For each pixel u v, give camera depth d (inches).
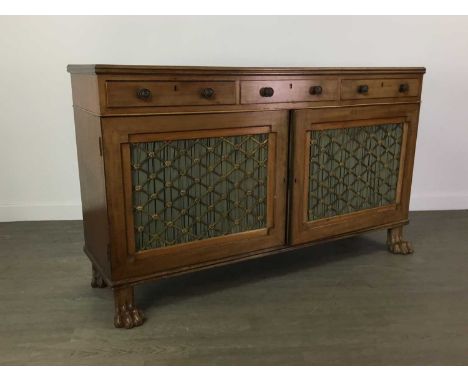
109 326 57.9
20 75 91.0
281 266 77.4
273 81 61.0
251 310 62.2
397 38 98.4
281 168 65.4
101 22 90.5
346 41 97.7
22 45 89.6
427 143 104.5
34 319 59.4
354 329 57.3
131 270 57.5
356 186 74.5
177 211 59.4
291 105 63.3
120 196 54.5
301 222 69.4
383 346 53.6
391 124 75.3
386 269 75.7
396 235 82.7
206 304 63.9
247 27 94.2
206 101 56.9
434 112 102.7
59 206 99.0
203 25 93.0
